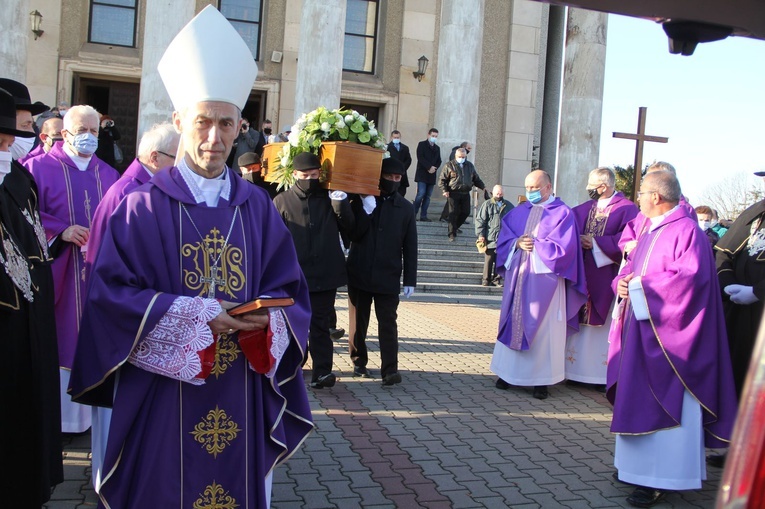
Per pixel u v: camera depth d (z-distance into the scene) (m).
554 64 24.86
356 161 6.60
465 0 18.17
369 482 4.68
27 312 3.58
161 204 3.12
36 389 3.59
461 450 5.40
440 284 14.30
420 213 17.31
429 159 17.16
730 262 5.52
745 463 1.22
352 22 20.91
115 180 5.50
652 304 4.67
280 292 3.30
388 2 20.88
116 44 19.47
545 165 24.98
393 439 5.55
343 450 5.25
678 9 1.97
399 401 6.59
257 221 3.32
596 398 7.23
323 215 6.64
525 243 7.04
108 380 3.15
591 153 17.89
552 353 7.10
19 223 3.80
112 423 2.99
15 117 3.54
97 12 19.33
